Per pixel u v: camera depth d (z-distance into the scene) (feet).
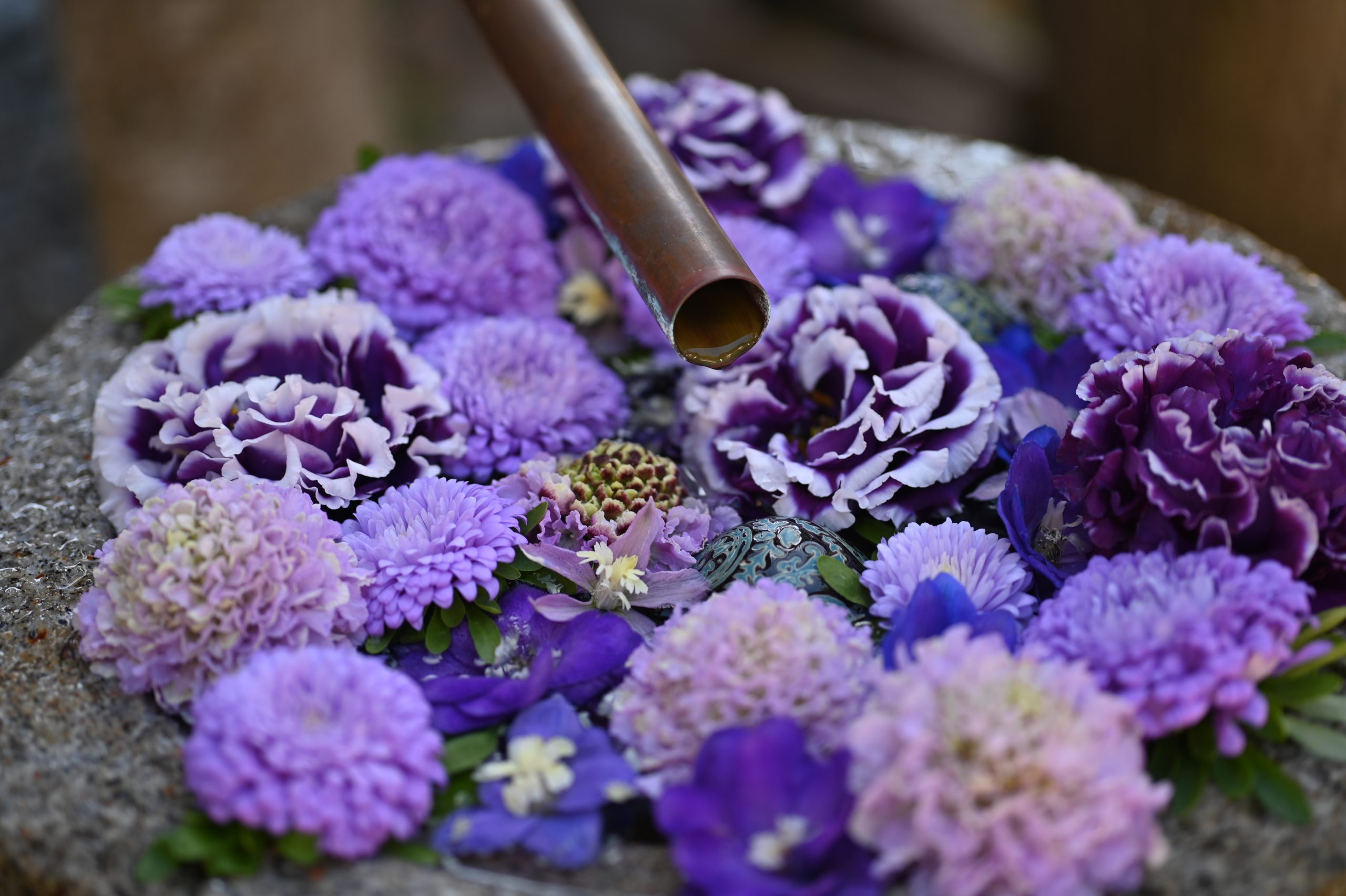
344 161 3.76
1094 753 1.60
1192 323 1.91
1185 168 3.66
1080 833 1.58
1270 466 1.72
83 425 2.00
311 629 1.74
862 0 5.55
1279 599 1.67
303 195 2.30
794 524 1.81
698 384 1.97
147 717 1.74
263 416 1.83
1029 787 1.58
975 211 2.08
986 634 1.72
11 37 3.84
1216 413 1.79
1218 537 1.72
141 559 1.73
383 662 1.76
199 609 1.71
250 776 1.62
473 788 1.70
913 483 1.82
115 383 1.88
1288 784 1.67
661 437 2.01
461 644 1.79
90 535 1.89
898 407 1.85
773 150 2.17
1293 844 1.65
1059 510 1.84
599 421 1.97
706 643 1.69
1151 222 2.23
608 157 1.88
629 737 1.71
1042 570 1.78
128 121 3.29
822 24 5.70
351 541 1.79
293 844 1.63
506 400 1.92
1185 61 3.56
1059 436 1.85
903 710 1.60
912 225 2.14
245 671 1.67
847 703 1.68
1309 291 2.10
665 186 1.84
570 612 1.78
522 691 1.73
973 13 5.65
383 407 1.88
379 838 1.64
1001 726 1.59
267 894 1.63
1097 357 1.95
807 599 1.74
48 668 1.77
